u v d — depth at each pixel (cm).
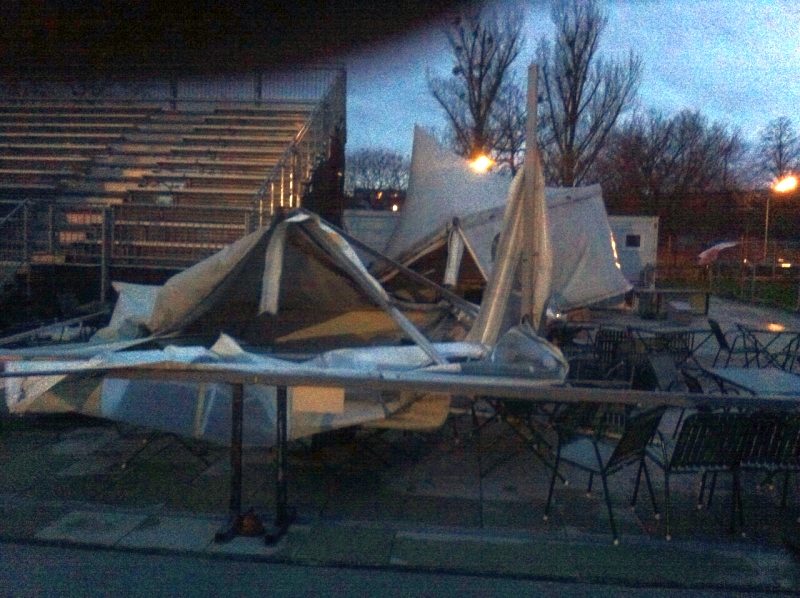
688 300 2173
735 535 620
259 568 559
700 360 1407
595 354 1109
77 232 1614
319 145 2083
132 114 2236
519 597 522
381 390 627
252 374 571
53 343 1101
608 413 677
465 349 840
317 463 773
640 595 529
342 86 2345
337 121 2305
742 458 623
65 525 623
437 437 850
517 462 783
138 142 2094
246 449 805
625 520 648
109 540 596
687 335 1330
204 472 747
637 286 2262
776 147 4959
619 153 3984
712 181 4456
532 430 734
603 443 672
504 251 945
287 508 638
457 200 1730
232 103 2311
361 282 855
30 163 1995
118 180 1898
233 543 593
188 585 531
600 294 1634
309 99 2325
